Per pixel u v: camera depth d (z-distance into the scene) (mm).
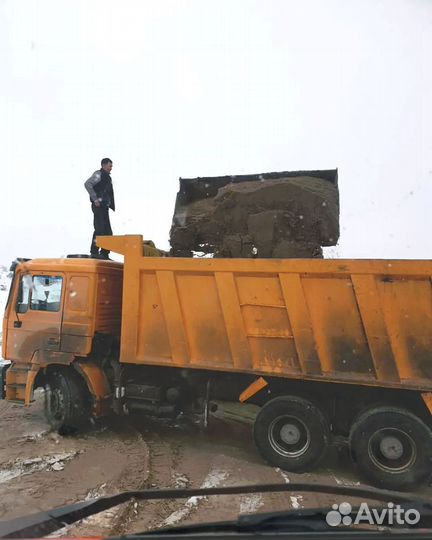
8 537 2172
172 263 5516
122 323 5789
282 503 3982
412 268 4586
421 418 4812
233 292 5234
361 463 4727
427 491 4645
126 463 5156
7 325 6676
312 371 4914
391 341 4668
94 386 6098
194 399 5926
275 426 5152
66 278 6375
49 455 5391
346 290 4832
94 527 3520
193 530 2172
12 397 6566
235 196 6164
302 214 5914
